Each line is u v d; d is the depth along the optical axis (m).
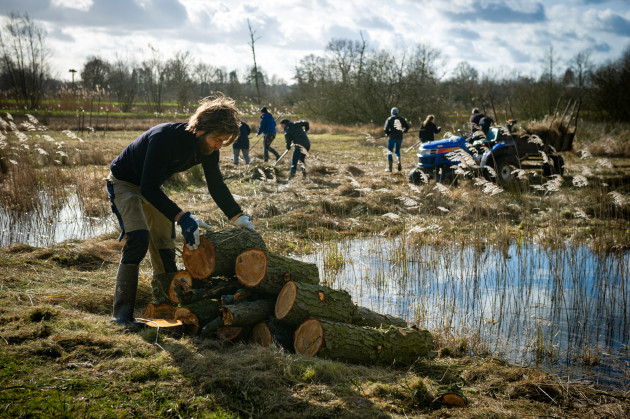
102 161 14.46
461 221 8.94
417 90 33.12
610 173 12.87
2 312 3.75
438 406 3.08
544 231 8.04
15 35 37.56
